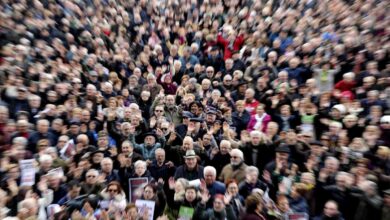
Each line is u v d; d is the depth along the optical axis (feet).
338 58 79.20
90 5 111.14
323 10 100.37
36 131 58.29
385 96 66.08
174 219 45.98
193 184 44.75
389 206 45.34
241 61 86.94
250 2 119.75
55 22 92.79
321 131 63.10
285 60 83.15
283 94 68.49
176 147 55.42
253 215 40.98
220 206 42.50
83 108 64.18
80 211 43.29
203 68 87.04
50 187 47.62
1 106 59.62
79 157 53.72
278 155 51.13
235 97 74.64
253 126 65.31
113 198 43.80
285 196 45.52
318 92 70.28
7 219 38.88
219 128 61.52
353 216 46.29
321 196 47.11
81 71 78.89
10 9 85.40
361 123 61.00
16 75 68.95
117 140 62.08
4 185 46.60
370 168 52.24
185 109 66.80
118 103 69.51
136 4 126.62
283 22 95.86
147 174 49.73
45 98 68.03
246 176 48.42
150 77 77.66
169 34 112.78
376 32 84.23
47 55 79.41
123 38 107.24
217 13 119.03
